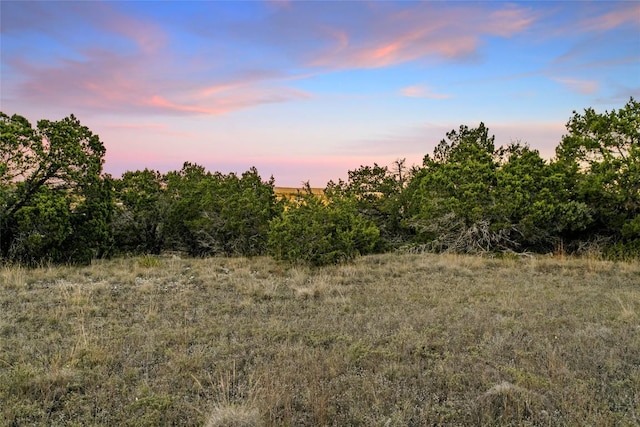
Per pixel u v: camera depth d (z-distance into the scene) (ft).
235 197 64.13
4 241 47.37
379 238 61.05
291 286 37.24
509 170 61.62
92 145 52.21
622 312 27.73
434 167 70.08
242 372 19.17
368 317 27.45
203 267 46.65
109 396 16.67
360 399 16.56
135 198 63.41
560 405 15.71
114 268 45.50
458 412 15.56
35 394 16.83
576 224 57.57
